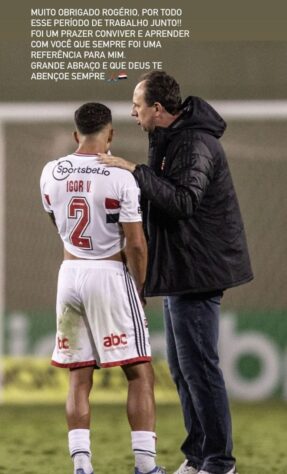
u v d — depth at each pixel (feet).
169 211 46.21
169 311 49.73
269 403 89.61
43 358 90.99
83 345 47.55
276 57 97.19
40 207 98.68
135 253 46.39
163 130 48.47
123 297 47.21
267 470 57.72
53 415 82.28
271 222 97.71
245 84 97.40
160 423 76.79
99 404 88.33
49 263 98.48
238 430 73.82
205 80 97.14
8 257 98.27
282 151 98.02
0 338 91.15
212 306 48.75
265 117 97.81
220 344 91.04
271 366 90.63
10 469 57.93
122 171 46.42
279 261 97.45
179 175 46.68
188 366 48.75
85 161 47.06
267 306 97.09
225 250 48.52
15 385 90.07
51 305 98.27
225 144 98.27
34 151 98.78
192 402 51.29
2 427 75.51
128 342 47.14
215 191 48.32
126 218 46.19
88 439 46.57
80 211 46.75
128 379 48.14
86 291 46.98
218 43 97.09
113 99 97.30
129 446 66.23
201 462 51.11
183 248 47.98
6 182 98.68
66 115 98.48
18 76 98.02
